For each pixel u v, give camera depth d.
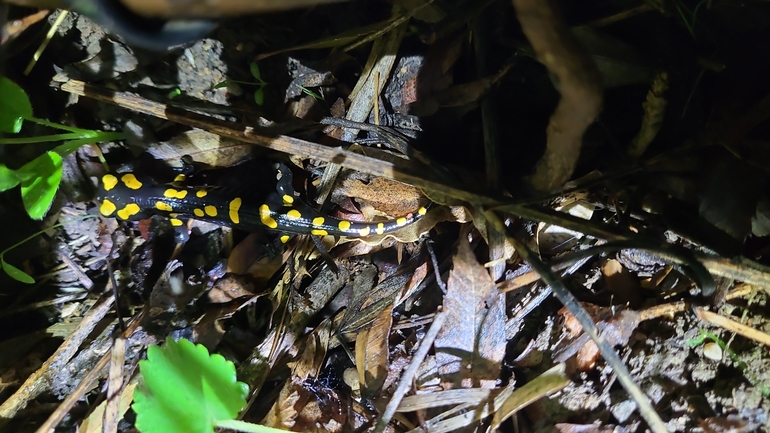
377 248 0.31
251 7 0.18
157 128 0.30
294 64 0.29
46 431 0.28
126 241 0.32
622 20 0.26
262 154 0.31
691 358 0.25
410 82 0.29
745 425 0.23
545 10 0.16
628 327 0.26
